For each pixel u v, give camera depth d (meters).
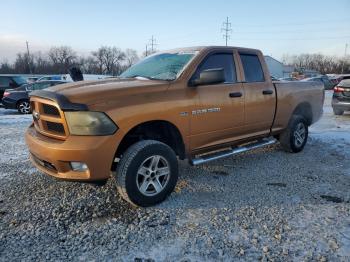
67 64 98.06
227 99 4.66
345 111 12.78
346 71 96.75
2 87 17.75
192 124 4.25
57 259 2.87
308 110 6.67
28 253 2.95
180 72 4.30
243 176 5.03
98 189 4.41
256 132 5.39
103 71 98.38
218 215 3.70
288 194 4.33
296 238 3.23
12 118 12.06
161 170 3.95
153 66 4.75
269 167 5.48
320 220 3.60
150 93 3.87
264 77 5.45
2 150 6.57
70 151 3.41
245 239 3.21
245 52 5.18
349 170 5.37
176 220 3.59
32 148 3.85
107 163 3.53
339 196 4.28
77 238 3.22
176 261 2.86
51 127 3.74
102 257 2.91
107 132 3.49
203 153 4.67
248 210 3.83
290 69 69.25
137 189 3.73
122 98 3.65
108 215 3.69
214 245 3.10
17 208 3.85
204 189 4.47
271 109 5.50
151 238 3.22
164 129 4.20
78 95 3.52
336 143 7.27
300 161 5.85
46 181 4.71
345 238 3.23
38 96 3.82
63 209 3.83
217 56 4.72
